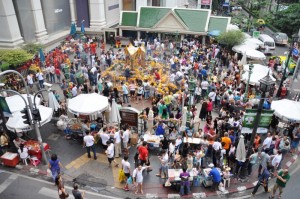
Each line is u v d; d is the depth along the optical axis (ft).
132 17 127.03
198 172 44.75
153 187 44.21
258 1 190.19
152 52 109.40
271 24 169.89
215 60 92.73
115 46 120.06
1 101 46.62
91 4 127.75
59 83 81.97
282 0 198.90
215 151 46.88
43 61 86.94
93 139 49.39
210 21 121.60
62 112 62.59
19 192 42.93
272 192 44.06
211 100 63.26
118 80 79.30
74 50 106.22
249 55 89.04
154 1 169.99
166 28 123.24
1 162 49.52
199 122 57.41
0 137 50.52
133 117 55.11
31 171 47.60
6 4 88.38
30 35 102.68
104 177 46.24
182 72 80.84
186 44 111.14
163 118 59.57
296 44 111.04
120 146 50.88
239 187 44.78
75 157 51.11
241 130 48.26
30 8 100.78
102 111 54.95
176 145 48.26
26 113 44.39
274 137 49.65
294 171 49.42
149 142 51.57
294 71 81.76
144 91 72.74
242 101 64.80
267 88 40.01
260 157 47.16
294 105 54.29
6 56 76.69
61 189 38.06
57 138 56.85
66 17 126.31
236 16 181.27
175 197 42.27
